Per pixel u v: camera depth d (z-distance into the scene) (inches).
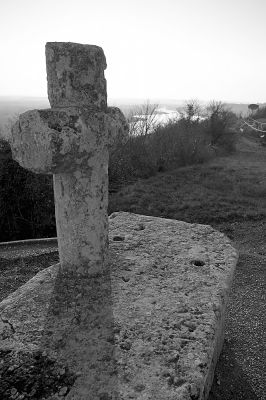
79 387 71.8
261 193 444.8
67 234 103.8
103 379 73.3
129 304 96.6
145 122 594.6
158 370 75.4
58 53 90.3
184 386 71.6
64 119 85.0
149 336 85.0
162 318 91.7
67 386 72.2
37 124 82.7
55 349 81.1
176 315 93.1
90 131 89.7
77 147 87.0
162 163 556.7
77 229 102.4
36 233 320.2
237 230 323.6
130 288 103.8
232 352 148.7
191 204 383.9
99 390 70.9
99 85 96.2
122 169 496.1
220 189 462.6
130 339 84.0
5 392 71.7
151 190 432.5
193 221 345.1
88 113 90.4
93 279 106.7
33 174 307.6
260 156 730.8
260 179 516.4
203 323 90.6
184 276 112.3
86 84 93.4
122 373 74.6
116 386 71.6
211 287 107.3
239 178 520.4
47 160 83.4
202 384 73.6
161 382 72.6
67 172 93.4
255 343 155.6
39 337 84.7
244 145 872.3
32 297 99.3
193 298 101.0
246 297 198.1
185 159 602.9
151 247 130.6
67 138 84.0
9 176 304.3
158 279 109.7
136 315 92.3
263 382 131.6
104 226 106.7
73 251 105.3
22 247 266.5
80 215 101.0
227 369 137.3
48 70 93.4
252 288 208.2
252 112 1349.7
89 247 105.0
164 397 69.0
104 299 98.3
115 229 146.3
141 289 103.8
